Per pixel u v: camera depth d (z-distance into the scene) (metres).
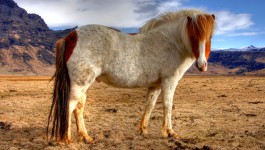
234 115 10.11
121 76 6.03
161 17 6.83
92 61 5.68
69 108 5.58
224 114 10.30
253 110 11.30
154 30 6.63
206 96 16.52
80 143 5.96
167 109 6.52
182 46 6.48
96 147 5.82
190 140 6.54
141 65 6.15
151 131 7.55
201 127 8.09
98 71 5.82
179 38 6.49
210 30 6.19
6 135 6.94
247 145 6.20
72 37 5.73
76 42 5.68
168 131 6.65
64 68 5.63
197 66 6.23
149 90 6.98
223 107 12.06
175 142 6.30
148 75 6.28
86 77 5.66
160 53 6.33
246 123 8.70
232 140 6.57
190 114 10.25
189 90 20.58
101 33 5.85
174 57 6.43
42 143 6.12
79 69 5.59
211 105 12.71
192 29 6.26
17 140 6.46
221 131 7.60
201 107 12.06
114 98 15.62
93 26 5.94
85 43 5.68
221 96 16.61
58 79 5.61
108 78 6.08
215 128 7.98
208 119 9.31
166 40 6.45
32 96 16.45
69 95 5.61
